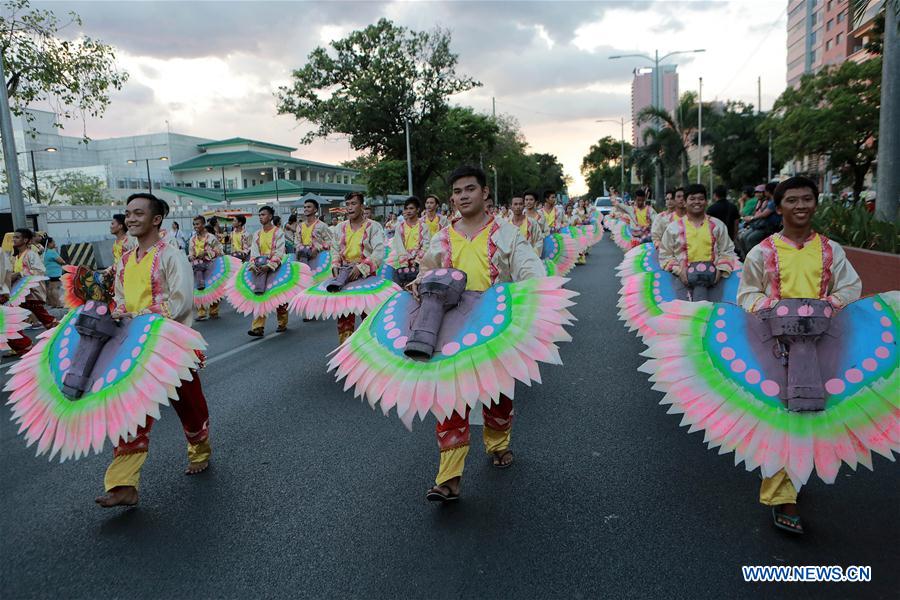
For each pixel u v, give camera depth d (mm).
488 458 4406
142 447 3764
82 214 24422
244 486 4102
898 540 3238
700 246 6039
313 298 6914
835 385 3139
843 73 29188
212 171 63469
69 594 3004
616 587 2908
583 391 5867
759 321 3393
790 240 3441
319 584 3008
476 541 3334
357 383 3668
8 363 8109
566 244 10836
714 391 3334
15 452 4926
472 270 3756
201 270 11203
